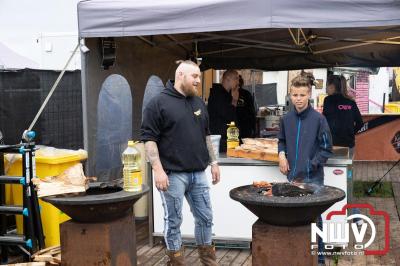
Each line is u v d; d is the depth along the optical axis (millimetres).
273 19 4637
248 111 7223
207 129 4203
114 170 6355
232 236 5250
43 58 7621
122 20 5027
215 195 5234
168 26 4926
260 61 10008
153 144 3910
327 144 4293
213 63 10242
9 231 5098
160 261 5047
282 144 4523
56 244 4883
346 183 4918
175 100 3949
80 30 5137
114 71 5977
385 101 17203
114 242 3547
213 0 4805
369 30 6395
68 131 6867
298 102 4316
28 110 6348
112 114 6473
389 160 12109
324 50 8203
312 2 4547
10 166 4910
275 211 3400
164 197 3990
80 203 3338
